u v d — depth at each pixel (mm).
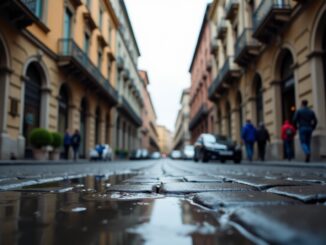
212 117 32500
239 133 21625
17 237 896
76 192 2295
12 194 2188
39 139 13219
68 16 19031
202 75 39781
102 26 27516
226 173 5133
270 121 15133
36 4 14719
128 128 43344
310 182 2977
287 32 13188
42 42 14914
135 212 1329
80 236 897
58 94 17125
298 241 681
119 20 35594
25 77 13312
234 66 21609
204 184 2607
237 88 21109
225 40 25250
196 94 47406
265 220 891
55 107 16641
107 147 24547
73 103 19344
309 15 11375
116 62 32875
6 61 12031
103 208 1469
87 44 22938
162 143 162250
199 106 43375
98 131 26781
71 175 4801
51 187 2719
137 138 54094
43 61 15180
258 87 17781
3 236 910
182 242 811
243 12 19344
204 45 38594
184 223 1062
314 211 991
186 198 1859
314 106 11078
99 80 23453
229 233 902
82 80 20359
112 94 28219
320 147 10625
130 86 43469
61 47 17078
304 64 11836
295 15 12430
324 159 10516
